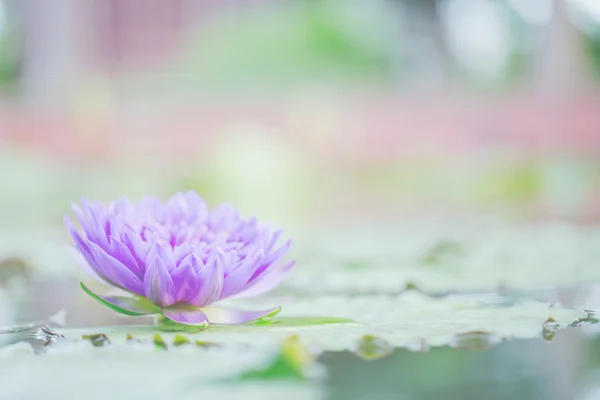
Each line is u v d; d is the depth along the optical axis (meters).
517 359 1.31
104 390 1.04
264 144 8.02
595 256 2.87
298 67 10.83
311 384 1.10
